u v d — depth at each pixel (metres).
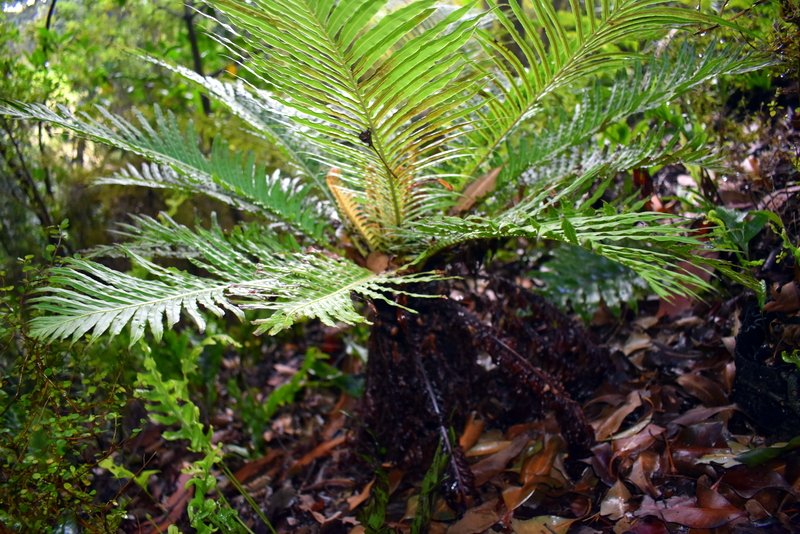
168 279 0.77
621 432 0.92
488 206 1.02
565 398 0.90
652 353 1.01
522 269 1.24
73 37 1.31
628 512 0.81
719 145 0.98
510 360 0.93
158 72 1.42
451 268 0.98
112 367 0.94
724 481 0.79
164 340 1.16
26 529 0.72
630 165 0.86
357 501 0.96
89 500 0.76
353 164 0.92
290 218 0.98
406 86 0.75
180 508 1.00
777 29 0.84
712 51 0.89
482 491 0.91
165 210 1.34
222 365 1.37
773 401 0.82
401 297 0.91
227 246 0.86
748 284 0.76
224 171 1.00
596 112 0.97
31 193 1.16
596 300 1.06
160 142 0.97
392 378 0.95
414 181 0.91
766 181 0.95
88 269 0.75
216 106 1.35
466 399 0.97
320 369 1.24
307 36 0.71
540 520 0.84
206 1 0.71
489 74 0.78
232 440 1.17
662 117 0.99
